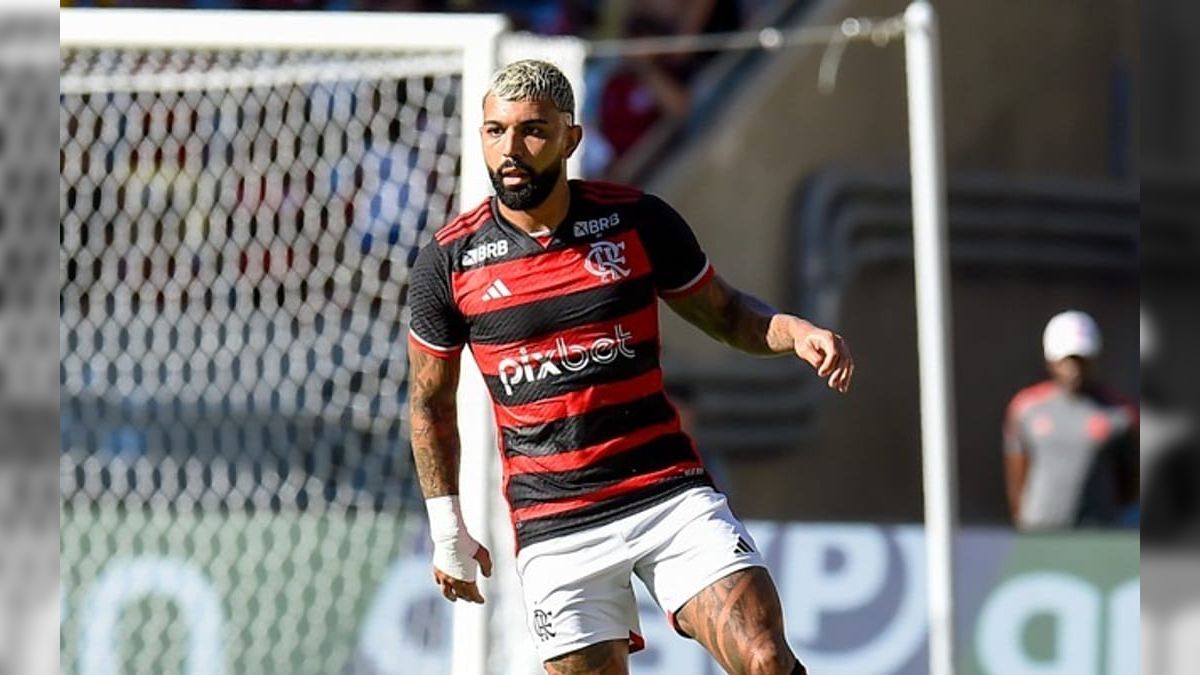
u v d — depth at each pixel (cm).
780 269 4219
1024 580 2989
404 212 2909
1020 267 4400
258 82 2723
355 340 2947
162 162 2967
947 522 2630
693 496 1769
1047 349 3678
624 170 4166
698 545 1748
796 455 4156
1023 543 3002
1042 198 4412
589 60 4169
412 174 2898
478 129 2439
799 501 4153
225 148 2984
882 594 2966
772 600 1727
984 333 4381
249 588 2791
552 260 1747
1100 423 3600
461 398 2434
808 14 4266
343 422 2953
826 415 4184
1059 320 3662
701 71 4272
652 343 1781
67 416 2916
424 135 2884
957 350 4362
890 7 4269
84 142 2923
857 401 4209
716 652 1730
